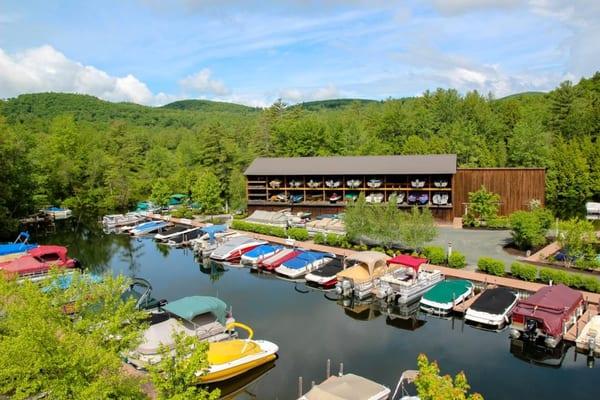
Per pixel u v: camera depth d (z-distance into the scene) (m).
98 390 11.87
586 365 20.69
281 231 47.09
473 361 21.14
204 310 23.36
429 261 34.84
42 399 12.60
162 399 11.81
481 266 31.89
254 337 24.11
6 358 11.47
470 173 50.84
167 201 66.50
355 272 30.81
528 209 48.72
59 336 13.95
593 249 32.34
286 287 33.34
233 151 72.19
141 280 30.36
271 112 109.62
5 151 50.62
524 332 22.12
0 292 15.54
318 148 82.19
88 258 43.81
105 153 85.19
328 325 25.84
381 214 38.47
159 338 20.78
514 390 18.56
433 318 26.75
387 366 20.67
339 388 16.72
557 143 69.69
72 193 68.12
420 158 53.12
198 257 43.44
